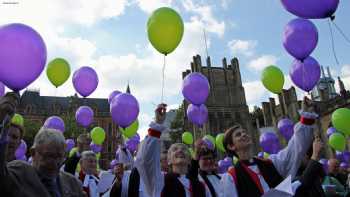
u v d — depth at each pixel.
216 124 43.50
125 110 6.02
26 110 59.38
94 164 6.76
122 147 7.06
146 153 3.58
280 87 7.51
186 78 7.42
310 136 3.81
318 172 3.77
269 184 3.56
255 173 3.66
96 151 12.20
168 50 5.46
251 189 3.50
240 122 44.31
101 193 6.57
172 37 5.36
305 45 5.20
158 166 3.67
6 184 2.42
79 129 39.59
